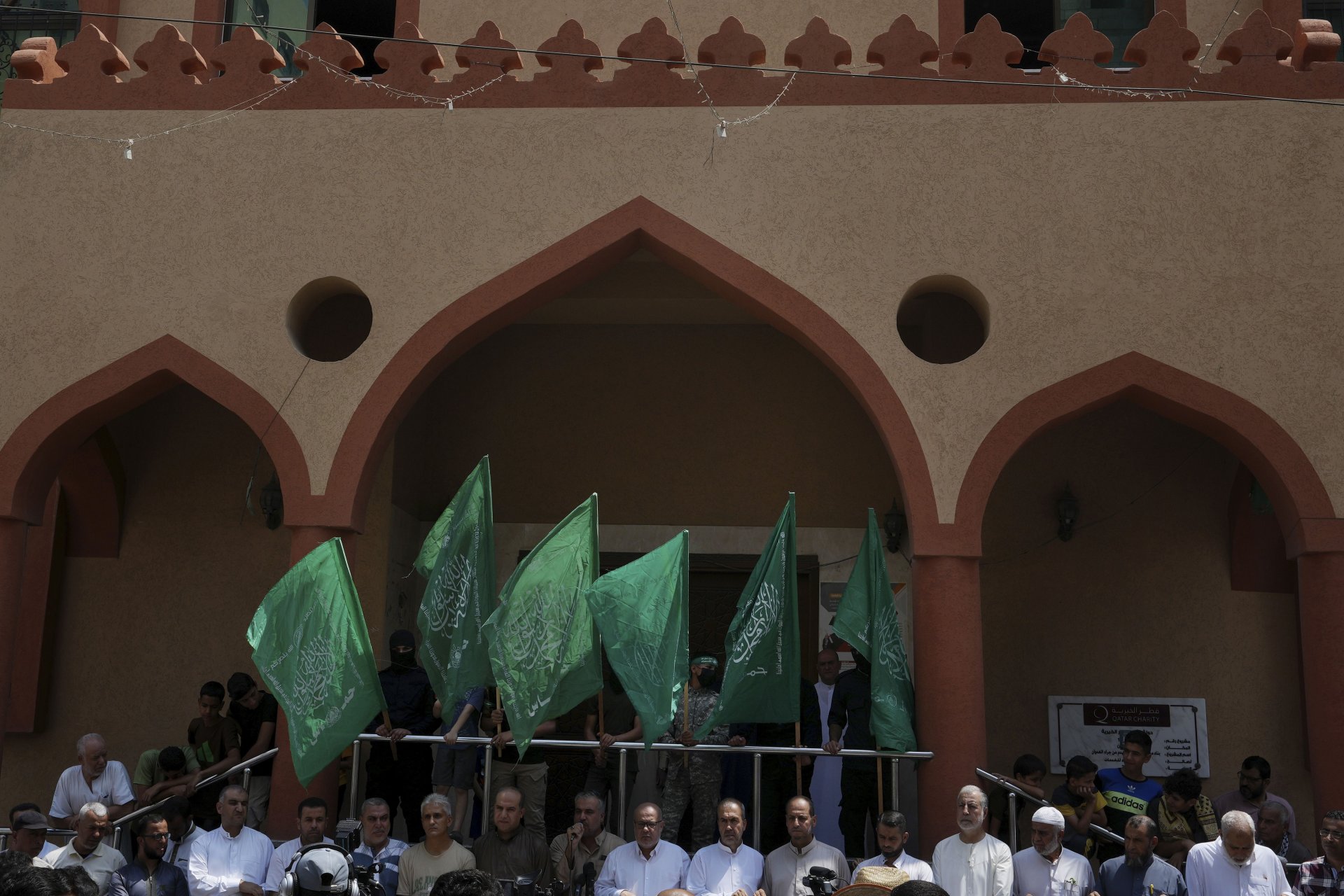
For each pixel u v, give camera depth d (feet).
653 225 27.76
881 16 32.89
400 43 28.96
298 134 28.71
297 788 26.04
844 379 27.35
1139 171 27.50
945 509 26.32
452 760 28.76
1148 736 26.21
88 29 29.63
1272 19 31.50
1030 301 27.09
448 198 28.22
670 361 35.06
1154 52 28.04
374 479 28.84
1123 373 26.63
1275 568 32.53
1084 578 32.89
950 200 27.61
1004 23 34.40
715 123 28.22
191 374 27.76
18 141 29.07
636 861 23.39
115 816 26.71
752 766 28.09
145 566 33.76
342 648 24.53
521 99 28.55
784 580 24.66
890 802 27.78
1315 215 27.07
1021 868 23.06
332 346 32.76
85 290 28.25
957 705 25.49
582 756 33.27
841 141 28.02
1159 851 24.86
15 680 32.81
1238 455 27.17
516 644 24.41
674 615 24.49
